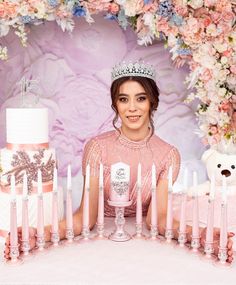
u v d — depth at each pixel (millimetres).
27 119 1600
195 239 1516
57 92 2232
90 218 1734
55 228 1541
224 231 1403
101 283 1273
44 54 2207
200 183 2303
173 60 2189
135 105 1772
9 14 1825
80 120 2254
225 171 2016
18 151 1586
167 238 1611
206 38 1943
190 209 1902
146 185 1819
